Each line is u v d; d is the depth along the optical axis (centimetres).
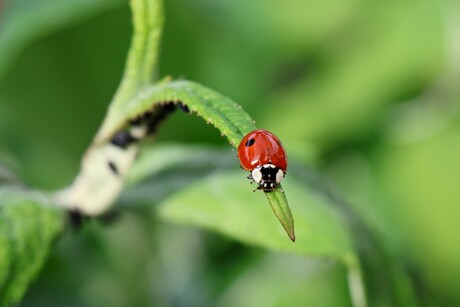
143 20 15
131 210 17
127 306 21
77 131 23
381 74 26
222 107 14
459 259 24
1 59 21
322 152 24
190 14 23
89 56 22
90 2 21
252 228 17
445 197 25
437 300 24
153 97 15
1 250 16
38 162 22
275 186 14
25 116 22
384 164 25
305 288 22
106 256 21
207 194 17
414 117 25
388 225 24
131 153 16
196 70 23
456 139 25
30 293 20
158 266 22
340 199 18
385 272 17
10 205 16
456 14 26
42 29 21
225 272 22
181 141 22
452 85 26
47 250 16
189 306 22
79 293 21
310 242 17
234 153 17
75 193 16
